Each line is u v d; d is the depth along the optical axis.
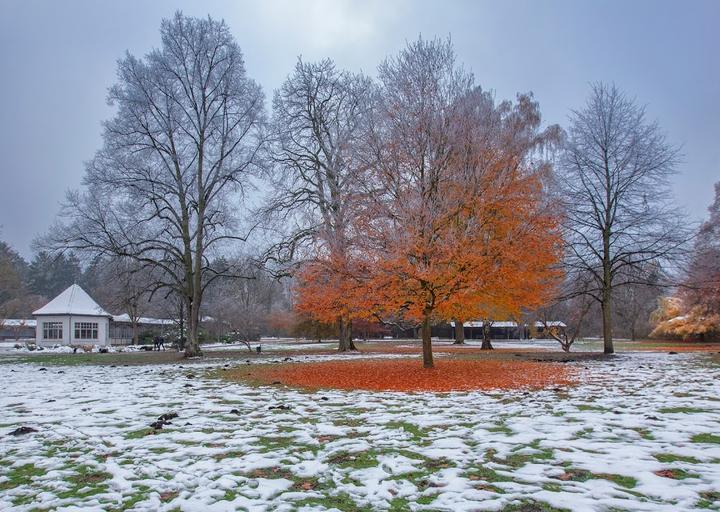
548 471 4.97
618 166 21.67
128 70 26.11
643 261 21.55
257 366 18.83
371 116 15.29
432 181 13.79
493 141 13.88
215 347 40.25
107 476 5.20
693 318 36.97
